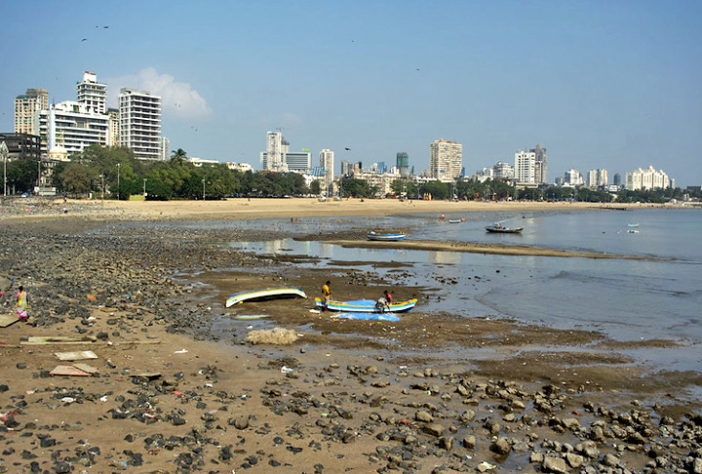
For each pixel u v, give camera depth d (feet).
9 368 63.31
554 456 50.37
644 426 59.41
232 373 70.54
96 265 155.33
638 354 89.56
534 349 90.53
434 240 300.40
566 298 140.36
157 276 147.13
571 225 490.90
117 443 46.88
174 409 55.77
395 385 69.51
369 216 532.32
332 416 57.67
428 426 55.36
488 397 66.74
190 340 85.40
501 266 198.80
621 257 233.96
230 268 173.58
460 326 104.94
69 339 76.95
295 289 125.29
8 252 166.50
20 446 44.45
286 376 70.74
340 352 84.38
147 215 403.75
